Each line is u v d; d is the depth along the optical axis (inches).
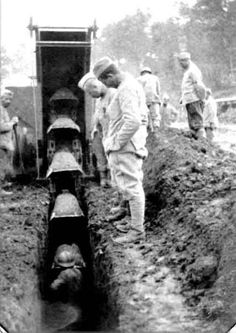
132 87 207.8
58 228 282.8
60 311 205.3
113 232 236.4
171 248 212.1
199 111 340.2
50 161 340.5
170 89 412.2
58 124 325.4
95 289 229.0
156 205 268.2
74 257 246.2
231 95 366.9
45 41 320.2
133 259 205.3
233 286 167.8
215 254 190.5
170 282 184.1
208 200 232.7
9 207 285.3
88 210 287.6
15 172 352.8
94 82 258.7
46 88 343.9
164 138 344.2
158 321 159.9
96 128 314.5
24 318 166.2
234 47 346.3
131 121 203.6
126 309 167.0
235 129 381.1
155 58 373.4
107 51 362.6
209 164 280.2
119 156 213.8
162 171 286.8
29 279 193.0
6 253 209.8
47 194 325.4
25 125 357.4
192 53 358.3
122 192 218.8
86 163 358.6
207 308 164.2
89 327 198.4
